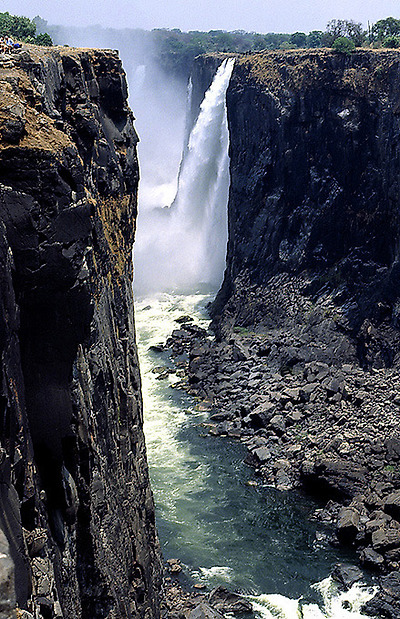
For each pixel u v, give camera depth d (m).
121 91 36.56
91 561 24.86
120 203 35.81
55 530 21.36
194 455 68.69
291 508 59.75
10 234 18.47
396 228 81.88
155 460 68.00
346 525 54.16
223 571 51.94
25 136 19.23
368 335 81.44
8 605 10.38
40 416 20.81
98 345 27.20
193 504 60.72
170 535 56.38
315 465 61.41
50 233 18.94
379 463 61.16
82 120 29.72
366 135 85.94
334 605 48.22
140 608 33.06
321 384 76.62
